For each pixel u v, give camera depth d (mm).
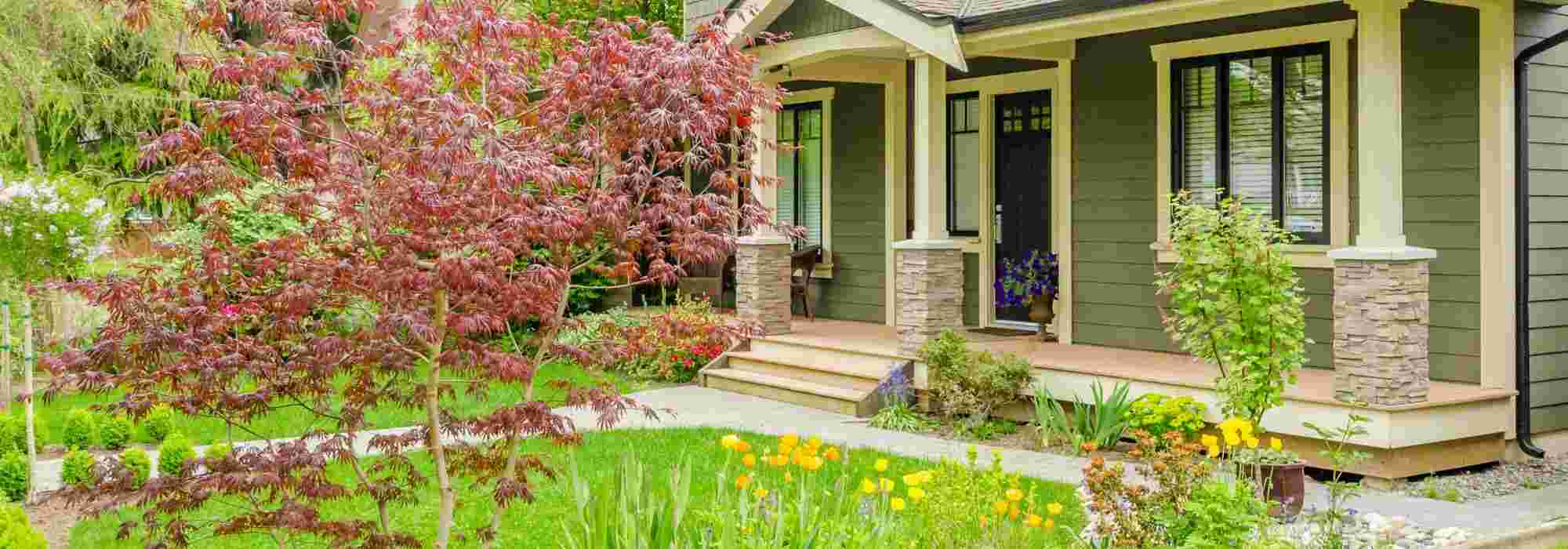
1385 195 9117
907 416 11812
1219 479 6723
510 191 5613
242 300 5848
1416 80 10219
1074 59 12820
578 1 24219
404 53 6473
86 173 16969
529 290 6043
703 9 16703
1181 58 11773
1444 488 9133
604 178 6457
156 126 17984
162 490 5785
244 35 11078
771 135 14008
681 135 6227
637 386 14336
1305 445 9594
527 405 6102
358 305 6133
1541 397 10180
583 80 6242
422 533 7902
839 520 6102
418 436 6344
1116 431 10391
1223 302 8883
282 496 6309
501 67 6242
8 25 15977
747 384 13828
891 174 14883
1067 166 12906
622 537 5559
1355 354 9211
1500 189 9742
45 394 5594
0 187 10805
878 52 12820
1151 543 6254
